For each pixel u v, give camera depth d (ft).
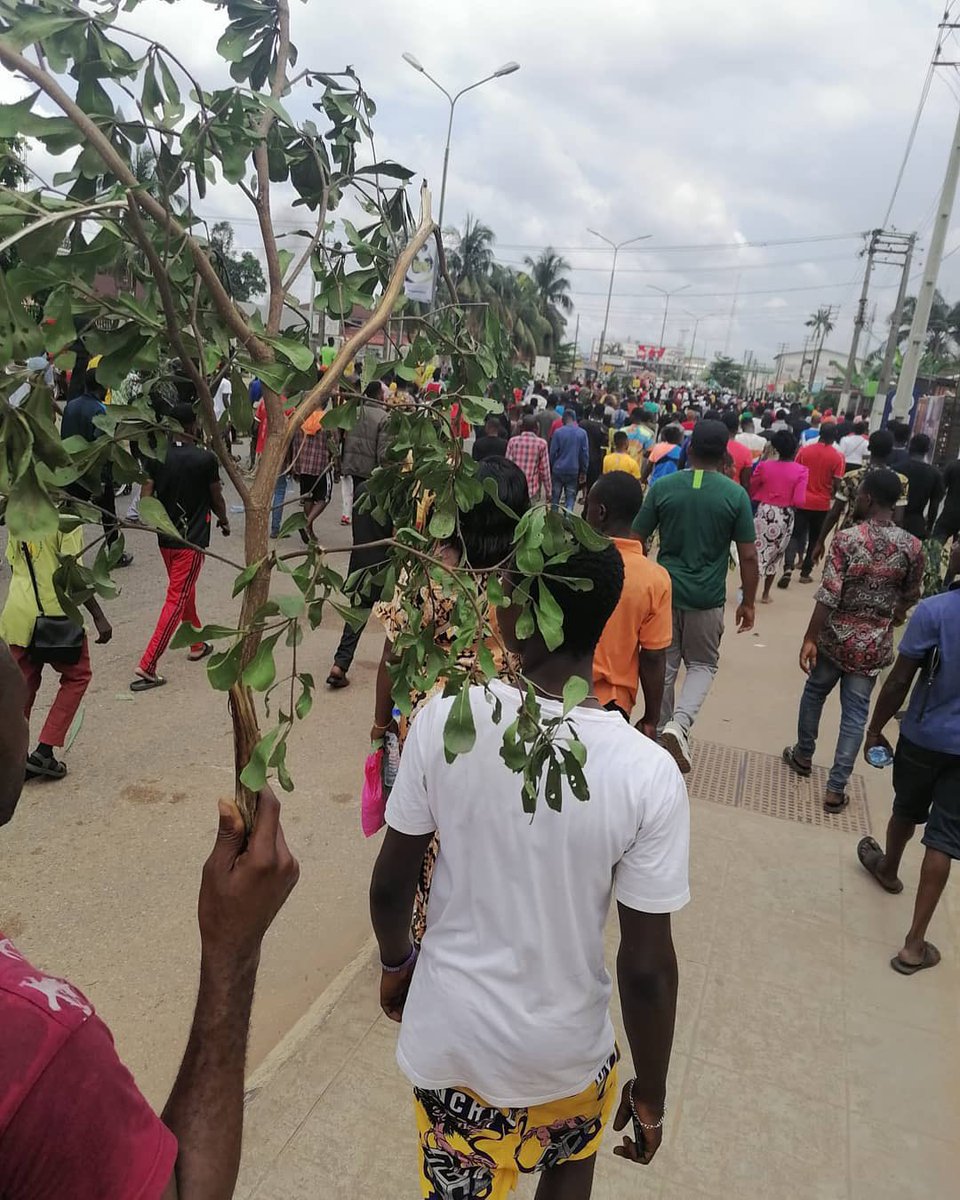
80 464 3.43
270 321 3.76
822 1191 7.62
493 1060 4.81
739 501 13.97
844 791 14.71
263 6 4.17
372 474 4.94
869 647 13.94
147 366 3.11
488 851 4.73
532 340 167.02
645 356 387.55
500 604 3.88
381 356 4.27
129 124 3.07
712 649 14.74
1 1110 2.21
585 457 36.86
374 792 9.30
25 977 2.41
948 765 10.46
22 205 2.58
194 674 18.35
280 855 3.39
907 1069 9.07
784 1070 8.95
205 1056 3.19
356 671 19.60
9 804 3.05
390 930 5.49
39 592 12.46
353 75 4.63
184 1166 2.96
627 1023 4.88
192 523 16.78
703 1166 7.79
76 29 2.95
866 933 11.28
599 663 10.83
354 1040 8.87
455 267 137.49
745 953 10.74
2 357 2.36
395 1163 7.52
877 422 55.11
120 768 14.35
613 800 4.58
